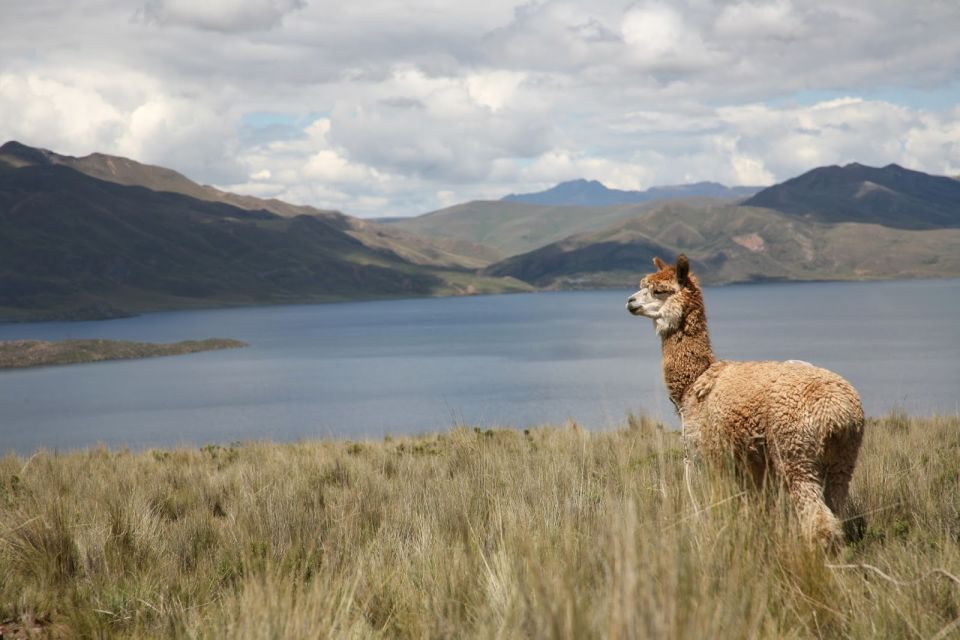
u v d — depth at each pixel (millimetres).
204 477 10367
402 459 11375
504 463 9367
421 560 5277
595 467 8867
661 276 6633
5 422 83250
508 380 96938
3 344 171625
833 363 94250
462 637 3766
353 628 4090
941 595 4109
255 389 105250
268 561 4633
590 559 3828
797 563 4250
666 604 2854
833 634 3756
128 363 157875
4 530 6746
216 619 4367
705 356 6414
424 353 150125
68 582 5953
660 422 10242
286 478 9766
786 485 5355
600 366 108938
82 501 8148
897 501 6316
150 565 6102
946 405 48438
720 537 4164
